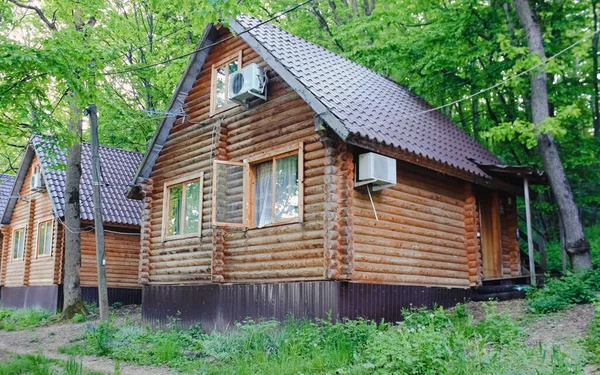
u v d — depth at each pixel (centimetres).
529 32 1441
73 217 1878
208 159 1368
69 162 1884
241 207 1226
